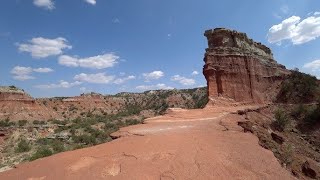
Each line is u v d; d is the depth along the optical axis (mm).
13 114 129125
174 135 16000
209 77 38562
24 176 10688
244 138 15992
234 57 40031
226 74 38719
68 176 10438
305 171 16172
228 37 41250
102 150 13422
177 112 30016
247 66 40375
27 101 140125
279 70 44625
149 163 11391
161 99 193125
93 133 97812
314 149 25031
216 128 18578
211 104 36062
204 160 11812
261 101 38688
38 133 107250
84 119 145125
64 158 12531
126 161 11664
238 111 27406
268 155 13211
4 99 133500
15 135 98750
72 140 91875
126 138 15914
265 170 11320
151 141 14609
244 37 42562
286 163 16172
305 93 37781
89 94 195500
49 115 146125
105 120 139125
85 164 11609
